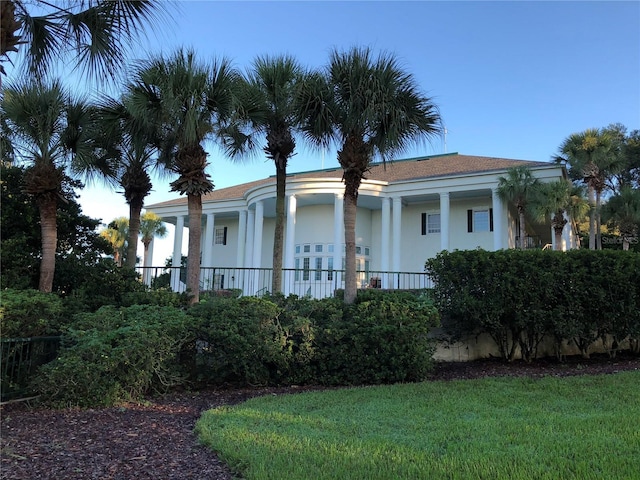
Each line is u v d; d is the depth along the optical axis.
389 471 3.96
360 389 7.73
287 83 10.21
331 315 8.81
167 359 7.52
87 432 5.27
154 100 8.95
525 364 10.20
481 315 9.77
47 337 7.19
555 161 21.89
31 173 9.23
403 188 21.06
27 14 4.81
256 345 7.93
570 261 9.91
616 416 5.77
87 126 9.66
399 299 9.42
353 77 9.29
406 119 9.43
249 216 24.72
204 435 4.98
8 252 9.34
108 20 4.78
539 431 5.14
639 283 10.08
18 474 3.93
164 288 11.43
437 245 22.36
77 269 10.35
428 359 8.82
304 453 4.40
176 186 9.77
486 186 19.45
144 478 3.90
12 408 6.41
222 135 9.74
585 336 10.00
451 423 5.53
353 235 9.95
